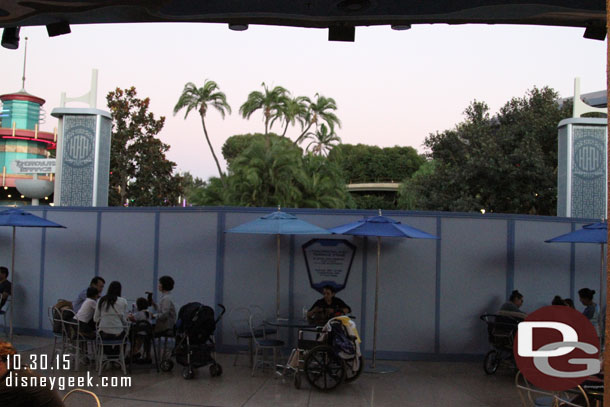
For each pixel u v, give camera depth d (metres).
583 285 11.06
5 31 9.18
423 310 10.69
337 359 8.10
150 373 9.05
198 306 8.76
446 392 8.18
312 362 8.19
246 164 27.20
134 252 11.43
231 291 10.89
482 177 29.14
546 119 30.25
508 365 9.63
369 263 10.76
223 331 10.80
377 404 7.46
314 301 10.75
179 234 11.20
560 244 11.04
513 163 28.84
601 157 15.16
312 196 27.83
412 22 8.80
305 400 7.58
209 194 28.39
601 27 8.67
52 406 4.25
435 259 10.77
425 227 10.80
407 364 10.28
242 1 8.09
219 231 10.99
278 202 26.38
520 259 10.92
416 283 10.73
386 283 10.72
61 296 11.84
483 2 7.88
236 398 7.58
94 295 9.30
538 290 10.92
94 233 11.70
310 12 8.44
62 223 11.91
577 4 7.86
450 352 10.64
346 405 7.37
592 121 15.20
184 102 38.22
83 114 15.34
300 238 10.85
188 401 7.36
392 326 10.66
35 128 58.84
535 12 8.15
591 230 9.23
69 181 15.27
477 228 10.87
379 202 71.88
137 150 33.28
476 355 10.65
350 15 8.53
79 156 15.32
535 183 28.27
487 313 10.74
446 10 8.21
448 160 33.34
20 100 60.94
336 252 10.77
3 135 57.62
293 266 10.81
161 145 34.41
